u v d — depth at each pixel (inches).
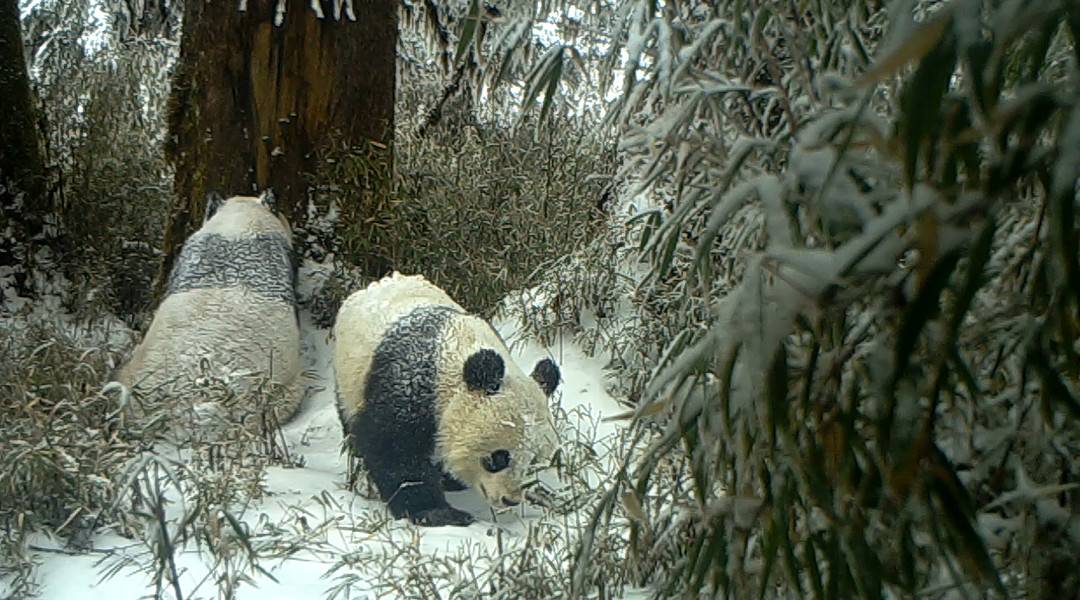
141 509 196.7
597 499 193.3
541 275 329.4
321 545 195.2
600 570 164.4
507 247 331.9
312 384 295.3
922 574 104.9
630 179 245.3
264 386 247.4
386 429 211.5
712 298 153.2
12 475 190.1
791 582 89.9
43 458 192.7
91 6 531.2
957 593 99.8
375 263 327.9
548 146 361.7
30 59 455.2
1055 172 63.7
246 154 333.4
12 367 251.3
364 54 342.6
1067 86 65.6
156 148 418.0
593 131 358.3
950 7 63.5
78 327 331.3
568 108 368.8
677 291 216.8
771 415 78.8
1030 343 81.0
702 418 98.2
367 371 217.8
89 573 182.5
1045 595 94.7
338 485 231.0
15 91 366.6
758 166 123.3
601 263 301.7
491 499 208.2
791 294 75.9
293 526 199.0
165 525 169.3
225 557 171.9
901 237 72.6
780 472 91.2
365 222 328.5
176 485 173.9
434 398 210.5
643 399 101.6
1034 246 87.8
